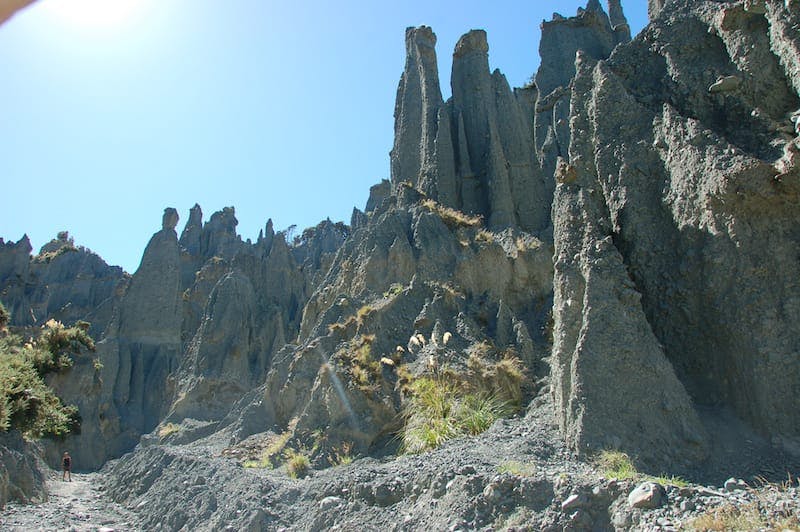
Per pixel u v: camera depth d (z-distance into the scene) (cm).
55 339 4838
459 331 1962
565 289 1302
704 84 1328
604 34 3234
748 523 732
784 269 1089
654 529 778
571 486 923
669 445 1074
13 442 2672
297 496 1378
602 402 1134
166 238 6594
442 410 1592
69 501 2406
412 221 2480
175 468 2136
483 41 2959
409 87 3092
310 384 2181
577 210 1385
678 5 1487
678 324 1227
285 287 6588
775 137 1174
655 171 1324
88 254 9738
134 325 6209
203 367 4888
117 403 5625
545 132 3045
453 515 984
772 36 1239
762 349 1069
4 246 8444
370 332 2041
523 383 1706
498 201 2556
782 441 1021
